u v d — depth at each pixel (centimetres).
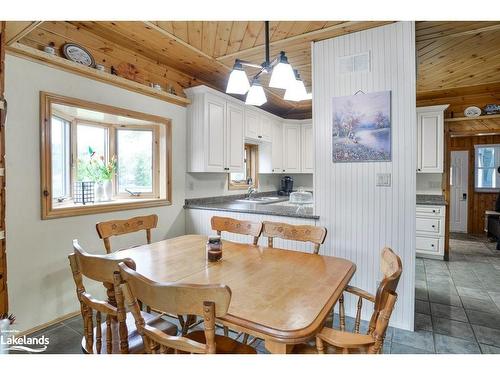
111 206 283
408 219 229
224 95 381
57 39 239
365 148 242
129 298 112
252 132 447
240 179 488
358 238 247
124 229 224
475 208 639
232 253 198
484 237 592
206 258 186
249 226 231
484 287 320
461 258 440
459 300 286
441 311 262
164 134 339
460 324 239
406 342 212
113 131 324
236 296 129
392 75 231
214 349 98
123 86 287
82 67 246
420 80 391
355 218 248
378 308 112
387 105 232
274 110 557
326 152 259
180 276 153
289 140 542
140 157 340
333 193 257
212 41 275
